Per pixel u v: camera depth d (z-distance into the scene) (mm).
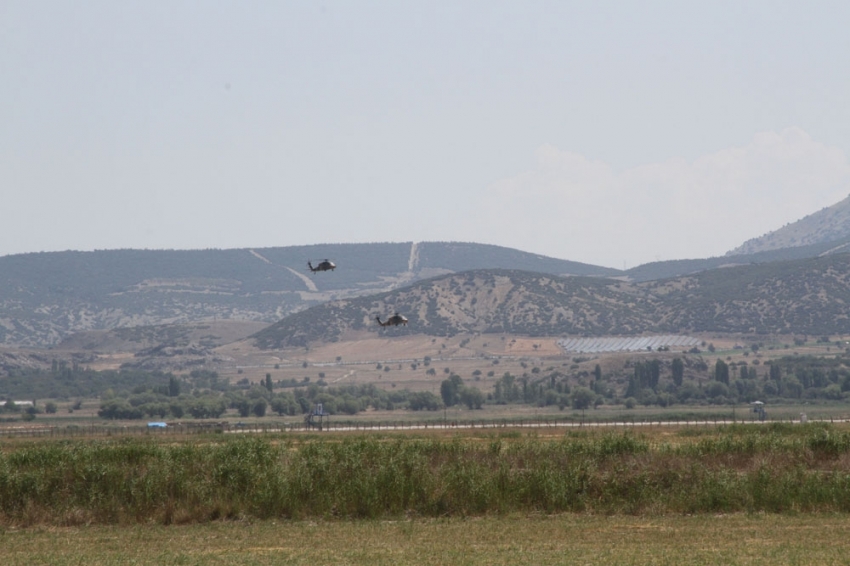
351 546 85312
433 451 124500
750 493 104125
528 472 107750
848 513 99688
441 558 79250
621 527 93188
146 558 81312
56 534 93938
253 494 103375
